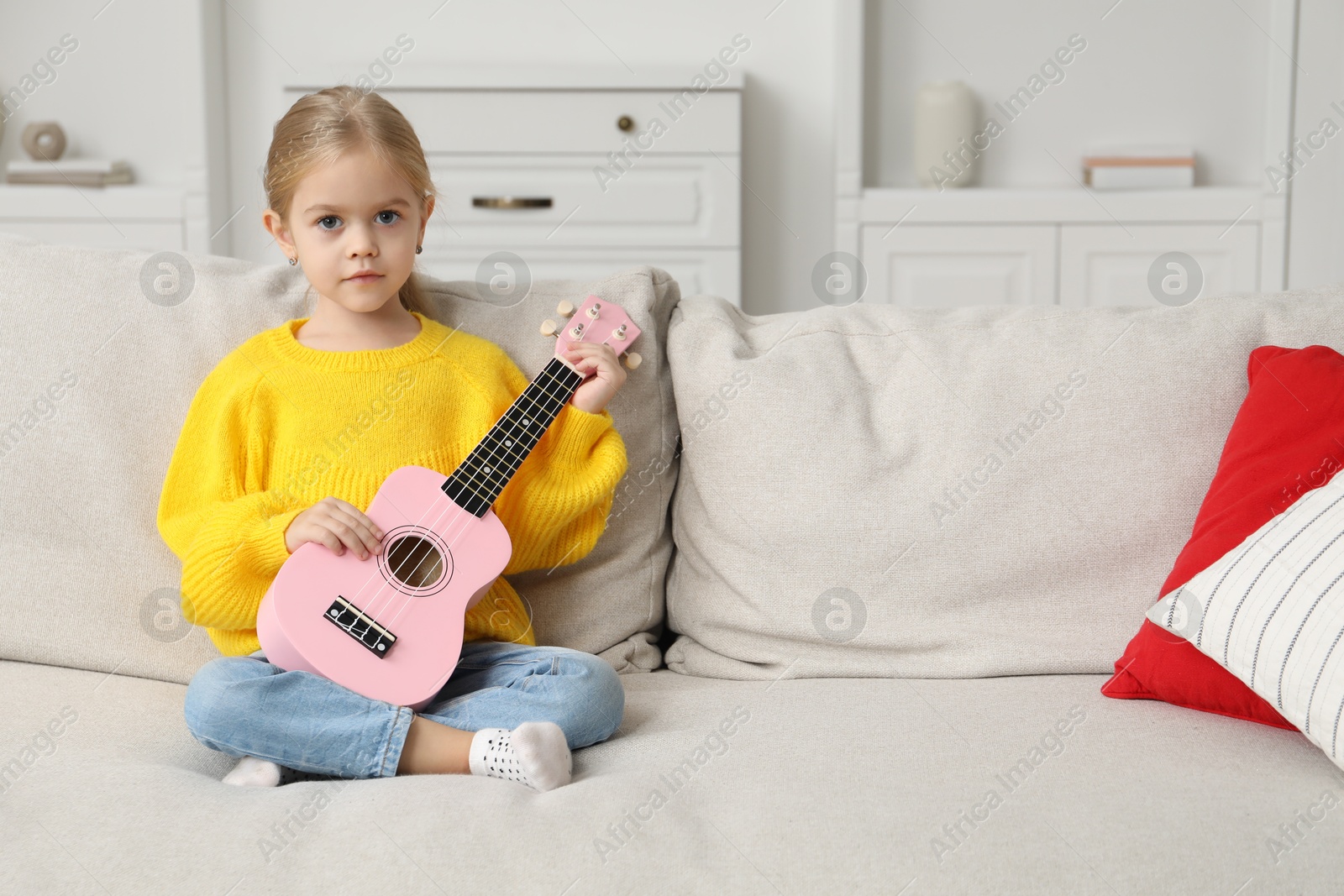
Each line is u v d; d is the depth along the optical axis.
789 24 3.41
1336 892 0.81
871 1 3.33
